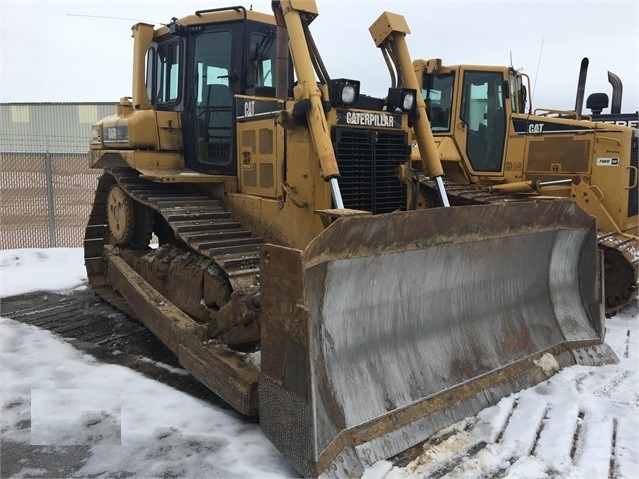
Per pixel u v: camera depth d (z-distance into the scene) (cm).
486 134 798
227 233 466
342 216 326
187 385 447
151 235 615
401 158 472
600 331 498
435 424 351
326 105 414
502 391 402
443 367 383
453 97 788
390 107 471
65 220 1122
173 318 459
